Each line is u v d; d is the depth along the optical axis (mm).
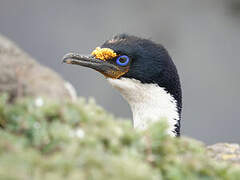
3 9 30703
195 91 28016
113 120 6195
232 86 28203
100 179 4980
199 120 27031
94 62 10516
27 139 5652
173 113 10242
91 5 31484
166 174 5656
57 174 4961
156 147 5852
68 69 28203
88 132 5699
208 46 29672
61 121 5852
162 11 31266
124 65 10289
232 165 6441
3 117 5902
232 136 26688
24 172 4938
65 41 29547
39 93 6965
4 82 6883
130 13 31125
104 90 27203
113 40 10562
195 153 6199
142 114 10305
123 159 5250
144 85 10227
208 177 5797
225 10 31453
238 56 29219
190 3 31781
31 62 7633
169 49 29641
